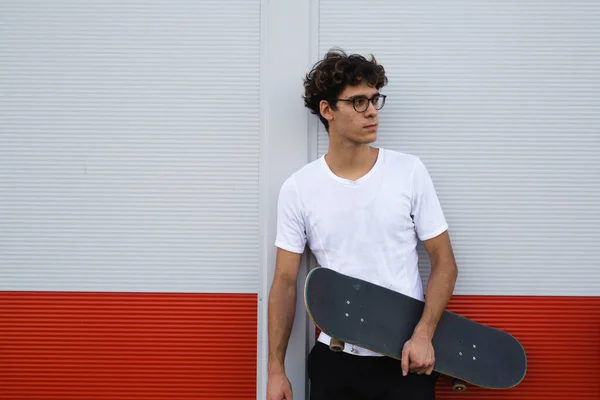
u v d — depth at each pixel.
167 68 1.90
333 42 1.88
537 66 1.88
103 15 1.90
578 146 1.89
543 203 1.89
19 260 1.90
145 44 1.90
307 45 1.86
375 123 1.57
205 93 1.90
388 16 1.88
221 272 1.90
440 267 1.62
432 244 1.65
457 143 1.89
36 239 1.90
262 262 1.89
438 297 1.57
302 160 1.86
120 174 1.90
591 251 1.89
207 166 1.90
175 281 1.90
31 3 1.90
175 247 1.90
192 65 1.90
